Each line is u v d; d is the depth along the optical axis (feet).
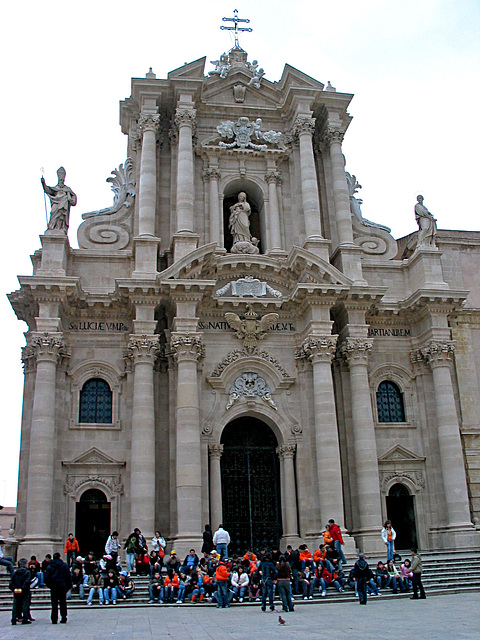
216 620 56.08
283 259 108.58
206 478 96.78
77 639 45.44
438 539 100.42
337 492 94.17
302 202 114.62
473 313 114.73
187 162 110.01
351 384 102.47
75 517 94.58
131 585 74.18
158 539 85.92
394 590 73.87
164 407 100.68
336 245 115.14
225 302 103.60
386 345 109.60
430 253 110.63
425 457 104.47
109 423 99.25
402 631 45.24
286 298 105.60
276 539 100.89
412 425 106.11
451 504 99.25
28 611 56.34
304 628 48.75
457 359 111.86
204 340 103.65
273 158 118.01
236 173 116.78
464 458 106.63
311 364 102.89
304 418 101.55
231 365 102.47
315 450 99.66
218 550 82.89
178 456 92.63
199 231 112.27
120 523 94.63
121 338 102.94
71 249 105.19
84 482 95.40
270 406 102.37
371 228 118.62
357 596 72.18
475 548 95.96
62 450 96.27
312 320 101.81
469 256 119.34
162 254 107.45
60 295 96.12
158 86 114.21
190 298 99.04
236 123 118.21
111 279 106.22
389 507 104.99
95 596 73.46
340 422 104.27
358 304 104.42
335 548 82.43
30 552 85.15
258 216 122.42
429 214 114.21
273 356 104.68
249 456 104.47
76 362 100.73
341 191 114.83
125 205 112.88
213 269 103.40
